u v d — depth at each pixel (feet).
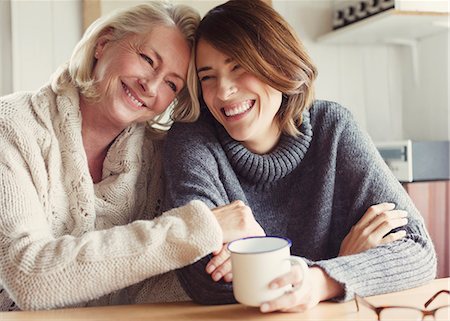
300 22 7.99
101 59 3.92
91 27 4.07
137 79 3.85
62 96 3.84
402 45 8.44
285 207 4.05
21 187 3.30
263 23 3.61
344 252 3.56
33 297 2.85
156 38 3.87
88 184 3.74
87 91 3.86
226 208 3.16
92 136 4.07
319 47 8.09
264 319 2.56
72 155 3.72
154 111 4.04
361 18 7.39
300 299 2.56
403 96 8.43
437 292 2.95
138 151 4.12
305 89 3.89
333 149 4.02
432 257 3.29
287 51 3.66
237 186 3.91
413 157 6.54
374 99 8.35
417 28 7.39
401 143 6.59
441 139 7.81
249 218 3.10
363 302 2.62
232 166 3.98
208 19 3.75
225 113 3.80
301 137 3.99
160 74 3.88
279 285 2.48
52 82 3.95
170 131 4.10
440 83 7.80
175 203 3.42
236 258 2.54
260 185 4.03
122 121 3.93
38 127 3.65
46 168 3.61
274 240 2.67
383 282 2.94
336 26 7.92
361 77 8.30
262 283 2.50
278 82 3.61
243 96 3.67
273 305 2.50
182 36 3.98
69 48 7.18
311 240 3.94
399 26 7.21
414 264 3.11
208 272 2.90
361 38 7.88
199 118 4.16
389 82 8.42
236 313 2.68
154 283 3.99
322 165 4.00
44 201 3.56
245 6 3.68
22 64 7.02
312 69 3.86
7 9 7.03
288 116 3.93
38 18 7.07
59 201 3.68
